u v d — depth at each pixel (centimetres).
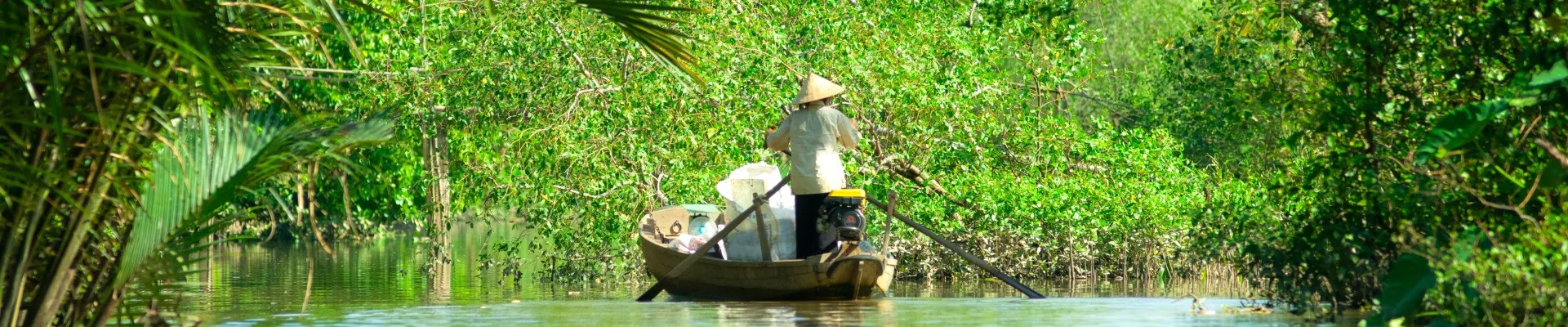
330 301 1523
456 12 2083
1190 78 1852
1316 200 1186
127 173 780
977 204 2027
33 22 665
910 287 1833
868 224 2003
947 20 2136
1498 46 1058
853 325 1123
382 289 1780
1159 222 2020
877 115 2092
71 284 821
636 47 1895
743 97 1972
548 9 1948
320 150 806
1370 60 1125
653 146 1948
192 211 768
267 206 849
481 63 2031
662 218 1712
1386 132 1122
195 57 706
